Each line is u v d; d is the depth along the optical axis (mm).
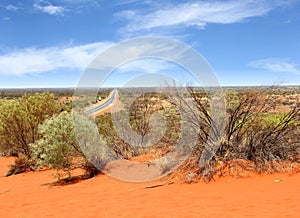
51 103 12000
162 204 4594
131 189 5793
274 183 5164
